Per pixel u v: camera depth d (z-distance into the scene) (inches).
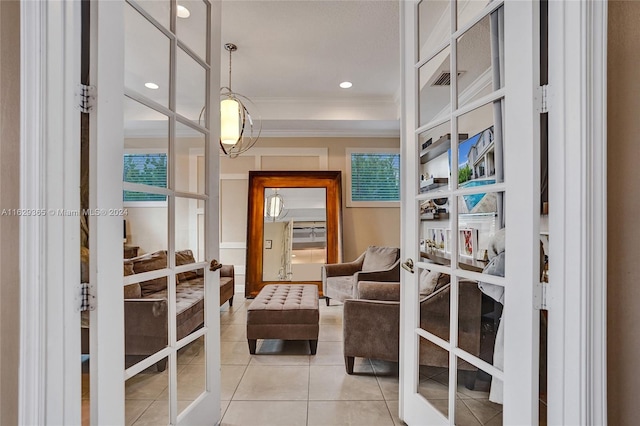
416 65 67.7
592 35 40.4
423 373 66.8
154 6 56.2
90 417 43.4
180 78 63.0
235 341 123.6
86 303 43.3
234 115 124.5
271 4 103.3
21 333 41.2
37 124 41.0
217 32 71.4
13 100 42.1
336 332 134.6
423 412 64.5
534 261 43.9
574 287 40.8
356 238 212.5
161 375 56.6
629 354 41.6
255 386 89.0
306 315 109.7
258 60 138.3
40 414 40.9
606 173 40.8
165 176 58.5
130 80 51.1
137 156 52.2
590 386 40.1
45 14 41.4
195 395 65.4
